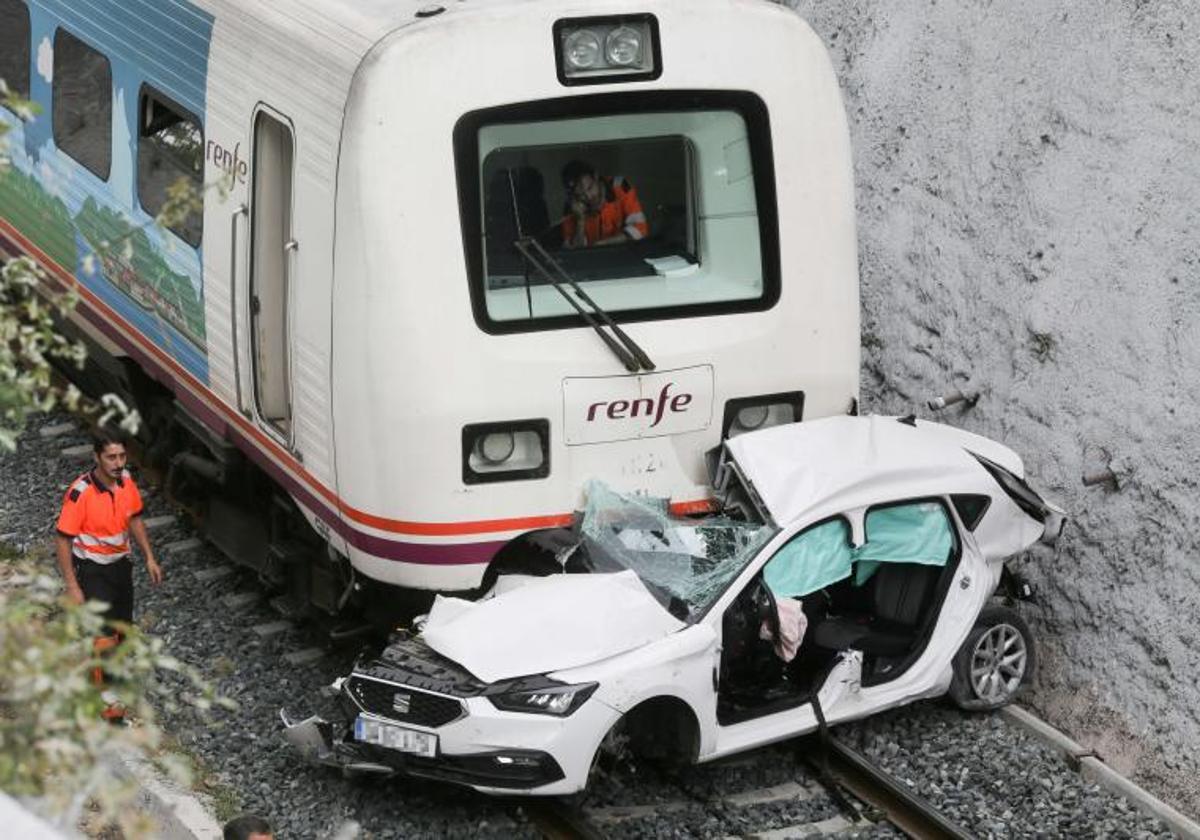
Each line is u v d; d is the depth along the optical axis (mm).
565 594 12711
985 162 16375
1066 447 15273
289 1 14383
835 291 14508
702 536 13344
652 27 13578
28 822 7254
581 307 13633
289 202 14227
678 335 13906
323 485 13883
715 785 13367
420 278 13047
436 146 13000
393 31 13055
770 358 14273
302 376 13984
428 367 13109
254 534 16016
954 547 13891
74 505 13828
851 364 14703
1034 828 12859
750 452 13633
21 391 8398
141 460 18719
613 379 13680
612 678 12195
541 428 13578
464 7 13305
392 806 12898
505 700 12102
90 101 17578
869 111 17750
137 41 16516
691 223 14094
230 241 14883
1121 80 15094
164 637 15586
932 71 17031
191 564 17016
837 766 13539
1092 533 14883
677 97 13703
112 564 13992
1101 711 14453
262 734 13969
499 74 13133
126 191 16922
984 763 13703
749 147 14062
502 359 13336
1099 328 15078
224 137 15000
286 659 15219
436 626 12914
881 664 13836
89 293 18062
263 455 14977
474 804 12969
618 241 13883
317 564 15086
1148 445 14492
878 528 13625
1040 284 15688
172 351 16406
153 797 12766
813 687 13281
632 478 13992
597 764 12766
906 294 17219
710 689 12641
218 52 15062
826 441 13852
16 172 19266
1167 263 14516
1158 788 13695
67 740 7207
